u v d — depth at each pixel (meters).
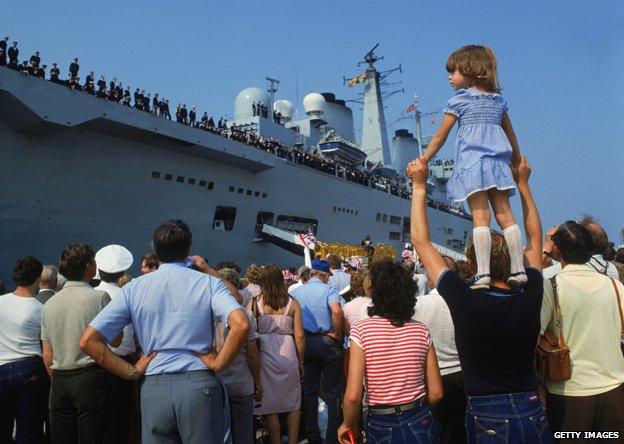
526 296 2.26
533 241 2.51
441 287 2.30
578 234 2.78
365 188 30.50
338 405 4.45
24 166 13.11
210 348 2.67
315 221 25.91
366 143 38.84
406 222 36.88
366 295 4.94
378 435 2.51
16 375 3.88
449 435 3.52
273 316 4.46
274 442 4.39
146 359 2.62
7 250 12.91
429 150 2.49
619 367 2.59
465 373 2.32
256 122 26.36
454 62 2.42
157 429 2.53
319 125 33.34
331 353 4.82
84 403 3.46
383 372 2.54
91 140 14.62
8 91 11.54
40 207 13.55
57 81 12.94
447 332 3.46
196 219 18.58
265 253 22.39
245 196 20.88
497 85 2.38
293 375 4.43
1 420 3.97
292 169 23.56
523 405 2.20
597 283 2.66
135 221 16.19
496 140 2.20
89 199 14.74
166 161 17.08
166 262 2.80
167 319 2.60
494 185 2.10
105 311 2.62
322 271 5.31
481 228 2.18
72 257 3.62
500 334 2.21
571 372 2.57
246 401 3.96
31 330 4.00
